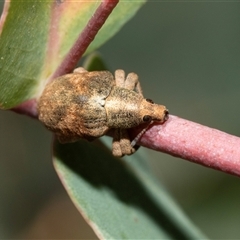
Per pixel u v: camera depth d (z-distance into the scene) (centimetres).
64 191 14
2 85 8
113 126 8
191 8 12
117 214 8
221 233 11
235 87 13
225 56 12
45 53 8
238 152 8
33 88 8
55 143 8
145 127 8
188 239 9
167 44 13
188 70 13
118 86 8
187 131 8
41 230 13
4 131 13
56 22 8
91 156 9
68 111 8
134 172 9
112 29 9
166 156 13
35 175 14
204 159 8
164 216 9
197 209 12
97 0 8
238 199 11
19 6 8
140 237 8
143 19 13
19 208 13
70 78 8
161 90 13
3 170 13
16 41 8
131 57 13
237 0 12
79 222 13
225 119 13
